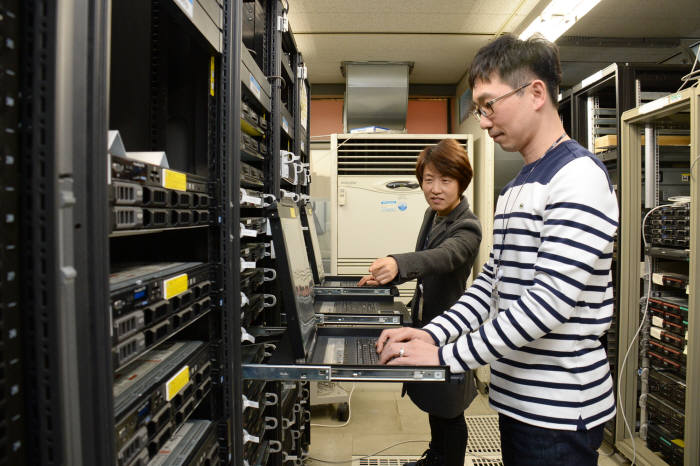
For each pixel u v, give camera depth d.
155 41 0.87
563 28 2.54
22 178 0.40
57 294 0.40
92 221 0.44
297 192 2.01
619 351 2.16
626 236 2.12
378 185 3.09
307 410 2.04
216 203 0.86
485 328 0.81
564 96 2.66
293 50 1.98
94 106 0.44
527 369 0.83
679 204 1.93
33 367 0.40
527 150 0.89
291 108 2.00
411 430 2.40
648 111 1.91
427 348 0.88
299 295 1.06
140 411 0.58
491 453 2.11
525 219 0.85
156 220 0.60
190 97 0.87
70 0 0.41
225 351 0.87
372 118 3.55
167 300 0.64
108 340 0.46
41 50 0.39
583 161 0.77
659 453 2.04
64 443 0.41
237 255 0.92
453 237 1.39
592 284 0.81
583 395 0.80
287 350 1.07
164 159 0.67
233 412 0.89
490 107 0.86
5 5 0.37
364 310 1.48
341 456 2.12
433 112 4.19
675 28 2.62
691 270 1.73
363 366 0.86
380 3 2.54
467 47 3.17
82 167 0.43
